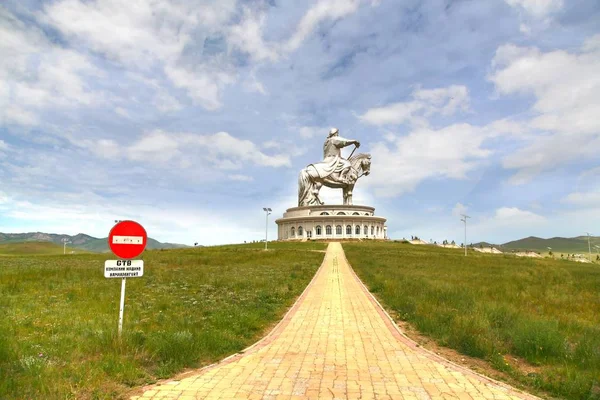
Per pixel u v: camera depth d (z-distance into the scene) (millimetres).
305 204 125562
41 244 126250
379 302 20359
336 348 11812
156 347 10555
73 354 9945
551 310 18312
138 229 12164
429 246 93875
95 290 22078
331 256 58000
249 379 9016
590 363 10250
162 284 25703
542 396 8508
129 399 7820
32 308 16672
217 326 13898
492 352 11133
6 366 8906
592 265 64312
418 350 11617
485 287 25688
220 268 38594
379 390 8438
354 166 127625
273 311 17656
